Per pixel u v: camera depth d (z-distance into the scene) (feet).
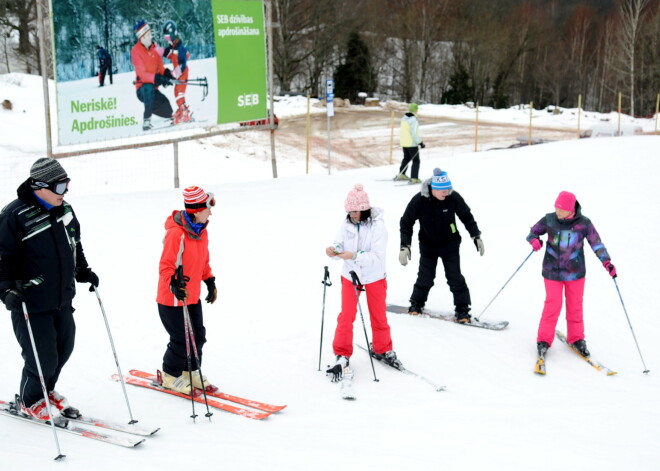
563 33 180.96
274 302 20.86
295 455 11.42
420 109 111.55
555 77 167.63
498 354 17.81
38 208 11.21
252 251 25.88
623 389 15.99
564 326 20.03
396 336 18.61
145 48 35.76
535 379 16.39
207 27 38.60
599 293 22.16
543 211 31.07
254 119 42.73
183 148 57.47
